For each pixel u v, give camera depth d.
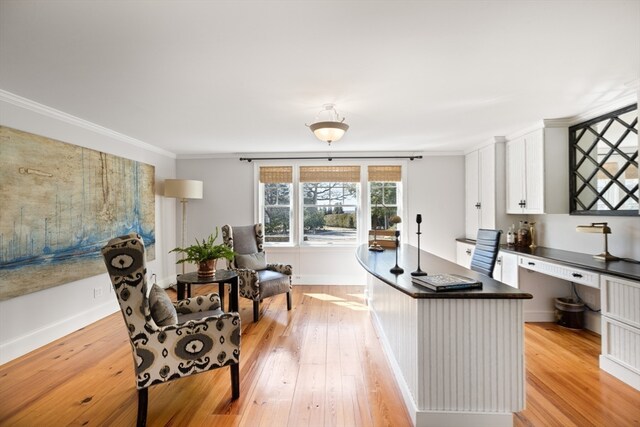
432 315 1.82
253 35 1.80
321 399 2.14
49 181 3.06
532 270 3.39
